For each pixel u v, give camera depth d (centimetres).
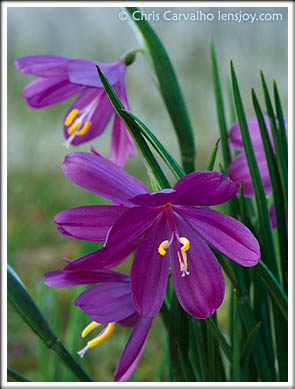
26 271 53
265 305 23
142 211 19
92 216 19
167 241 19
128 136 22
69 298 48
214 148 20
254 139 23
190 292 20
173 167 19
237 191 23
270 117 22
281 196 22
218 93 23
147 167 19
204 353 22
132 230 19
